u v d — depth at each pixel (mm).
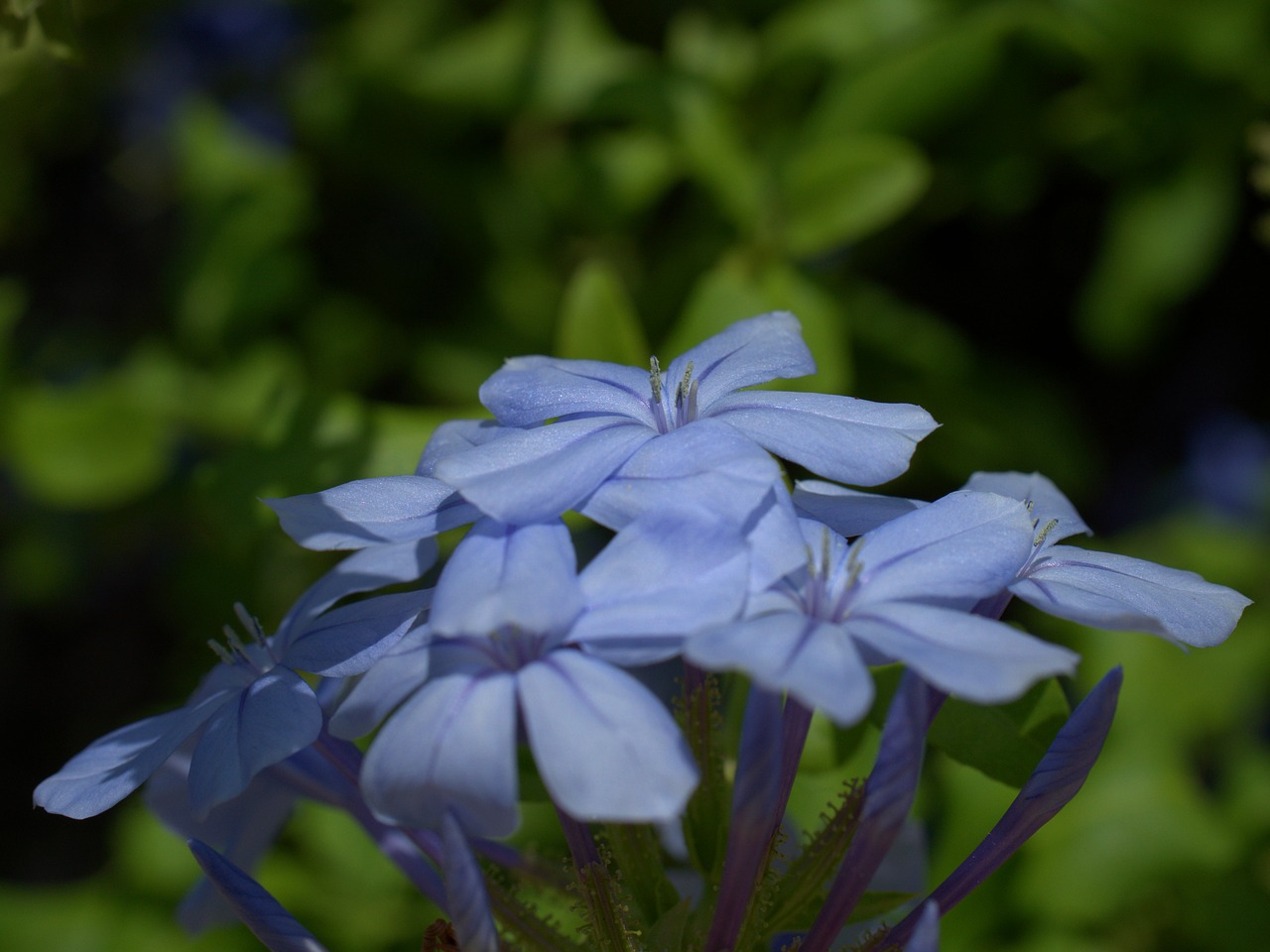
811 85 256
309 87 291
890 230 270
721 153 230
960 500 172
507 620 162
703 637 159
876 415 175
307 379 278
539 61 260
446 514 173
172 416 269
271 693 172
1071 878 226
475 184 284
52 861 375
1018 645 161
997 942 222
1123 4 243
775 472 167
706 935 176
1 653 395
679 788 157
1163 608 174
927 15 251
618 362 210
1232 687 252
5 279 372
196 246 284
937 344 260
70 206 383
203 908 193
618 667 166
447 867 160
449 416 209
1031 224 291
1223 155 250
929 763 224
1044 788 170
